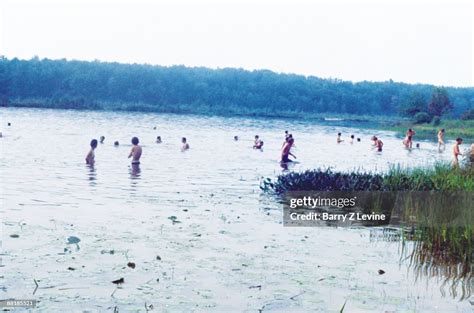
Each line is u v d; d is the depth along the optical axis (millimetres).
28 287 7328
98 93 140125
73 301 6898
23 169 19750
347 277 8375
